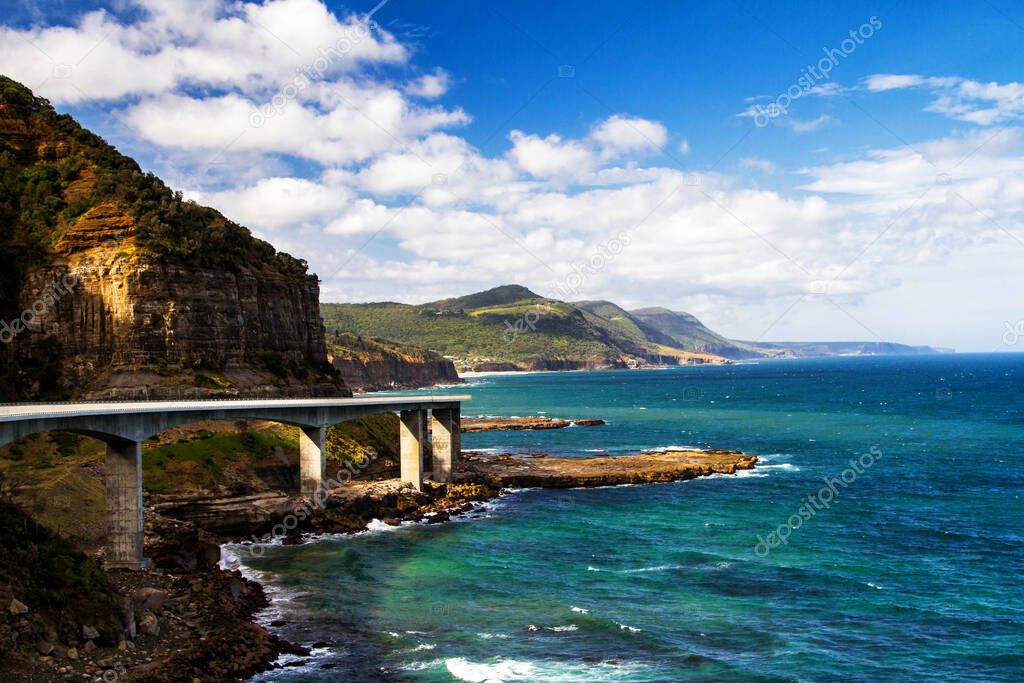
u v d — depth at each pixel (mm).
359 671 49875
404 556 76250
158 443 93188
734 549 78562
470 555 76562
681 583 67750
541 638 55531
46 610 47031
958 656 52719
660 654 52812
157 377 103562
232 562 73500
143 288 105562
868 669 50750
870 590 65812
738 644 54656
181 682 45406
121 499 64750
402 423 106875
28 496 70438
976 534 84062
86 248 108000
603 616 59625
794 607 61844
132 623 50875
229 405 78500
